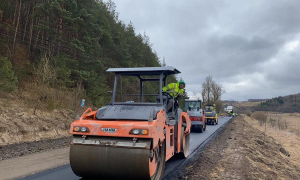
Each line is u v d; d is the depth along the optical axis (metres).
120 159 4.76
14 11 22.89
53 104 16.61
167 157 6.09
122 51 31.92
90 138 5.11
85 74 21.70
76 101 19.55
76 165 5.04
